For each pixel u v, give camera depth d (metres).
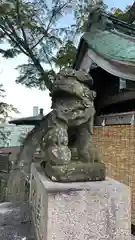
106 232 2.02
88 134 2.41
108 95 5.98
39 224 2.33
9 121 13.00
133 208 4.30
